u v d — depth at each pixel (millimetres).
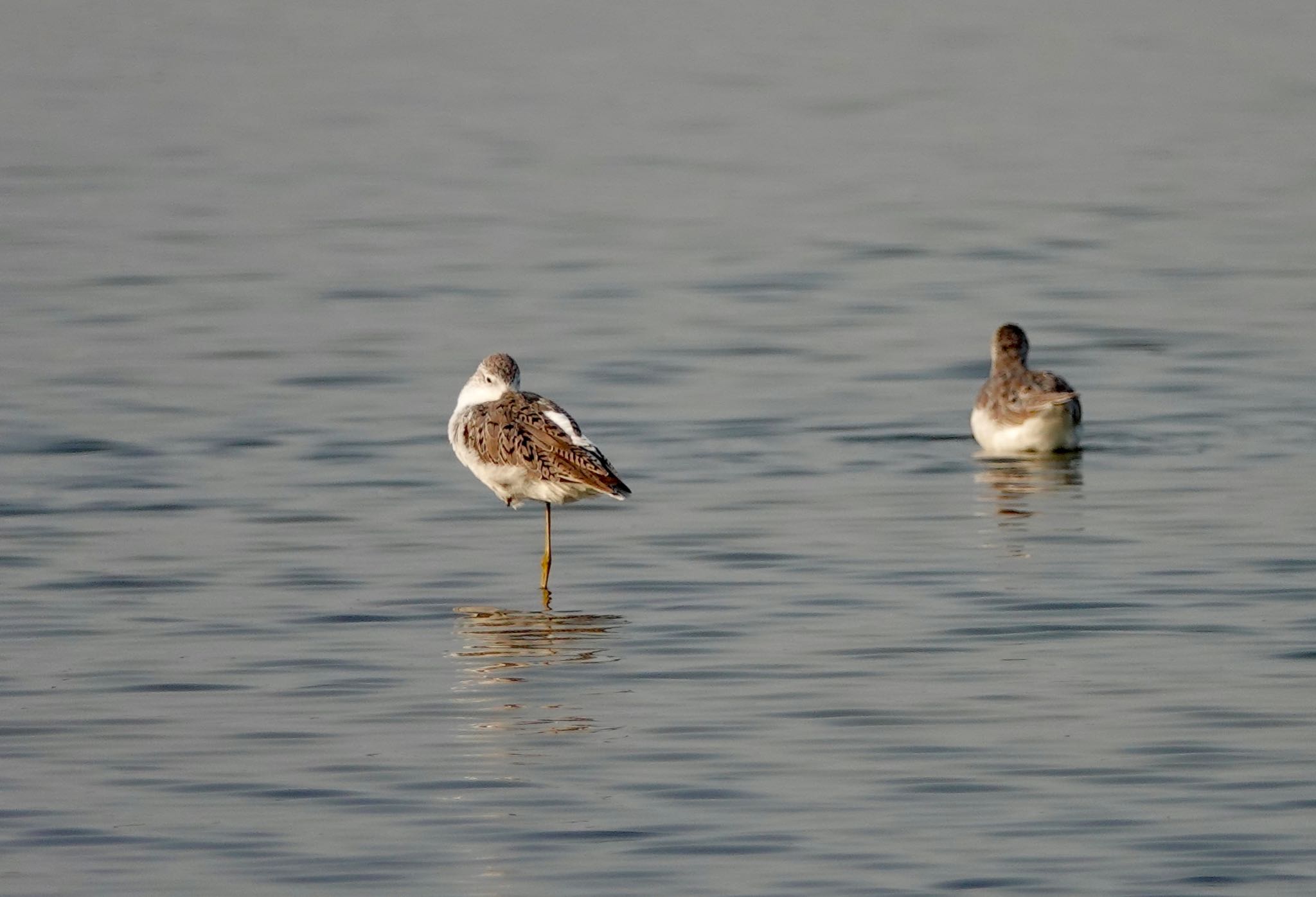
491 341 26359
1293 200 36719
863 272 30984
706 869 10922
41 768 12336
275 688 13711
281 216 36312
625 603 15578
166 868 11008
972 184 38844
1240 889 10633
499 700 13438
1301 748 12414
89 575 16359
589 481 15516
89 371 24344
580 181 39906
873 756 12414
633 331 27000
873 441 21297
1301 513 17953
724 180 39750
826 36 62688
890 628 14844
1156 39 61000
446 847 11234
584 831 11398
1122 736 12648
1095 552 16797
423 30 65812
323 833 11430
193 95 52250
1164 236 33469
